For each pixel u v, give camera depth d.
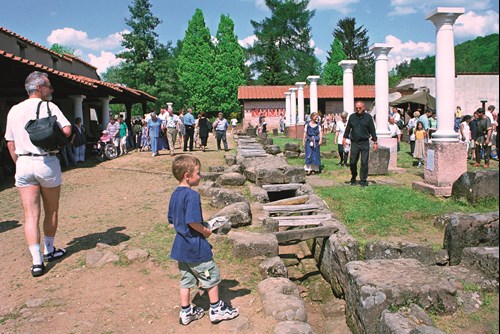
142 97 26.25
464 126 14.16
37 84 4.64
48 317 3.71
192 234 3.52
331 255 5.61
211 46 58.00
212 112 57.66
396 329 3.10
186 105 56.53
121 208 7.88
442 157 8.14
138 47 50.78
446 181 8.16
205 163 13.70
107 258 4.96
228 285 4.41
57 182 4.76
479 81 28.75
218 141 18.12
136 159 15.49
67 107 21.52
